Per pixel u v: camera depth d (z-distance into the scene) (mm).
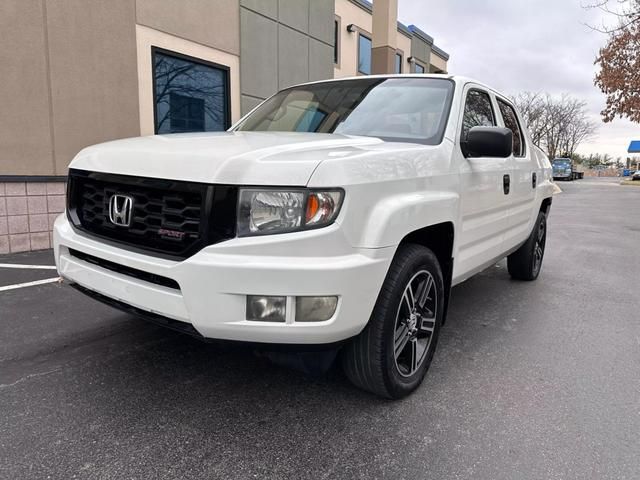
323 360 2449
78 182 2816
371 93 3633
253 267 2053
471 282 5535
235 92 9227
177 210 2240
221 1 8703
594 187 32750
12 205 6176
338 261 2145
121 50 7133
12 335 3531
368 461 2207
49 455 2182
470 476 2123
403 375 2723
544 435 2445
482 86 3941
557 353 3486
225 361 3182
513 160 4230
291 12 10375
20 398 2664
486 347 3574
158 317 2338
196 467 2133
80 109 6707
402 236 2428
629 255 7332
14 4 5945
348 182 2182
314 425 2479
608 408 2723
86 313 4016
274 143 2486
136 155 2459
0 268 5449
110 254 2445
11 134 6066
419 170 2670
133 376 2949
